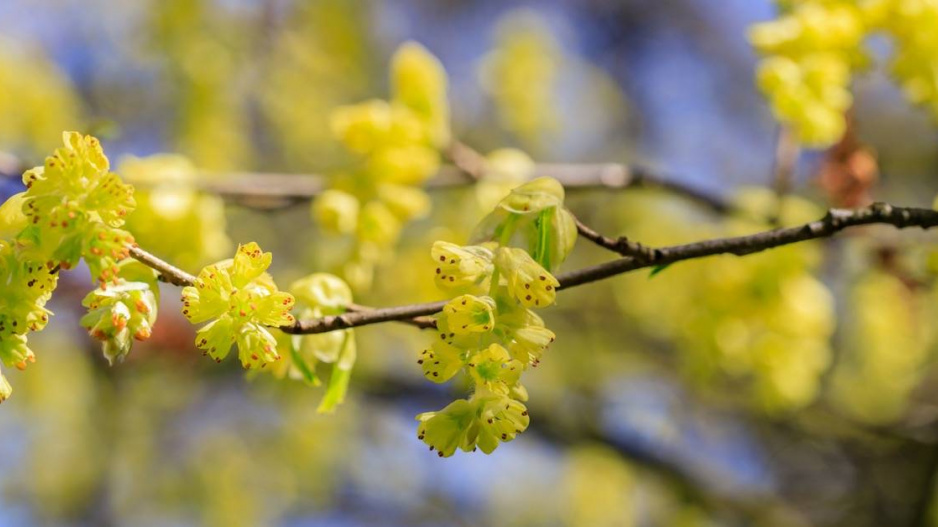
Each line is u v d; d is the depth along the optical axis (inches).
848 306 258.4
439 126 172.7
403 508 340.5
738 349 196.4
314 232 302.7
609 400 317.4
